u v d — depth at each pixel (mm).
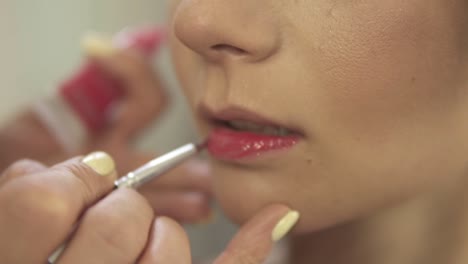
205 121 281
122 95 380
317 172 262
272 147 265
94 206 244
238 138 271
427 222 307
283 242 374
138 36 381
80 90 367
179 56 281
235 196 273
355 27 247
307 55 249
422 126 259
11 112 416
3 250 236
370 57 248
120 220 240
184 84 283
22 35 430
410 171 266
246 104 252
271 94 251
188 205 370
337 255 327
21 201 234
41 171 253
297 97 251
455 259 314
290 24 248
